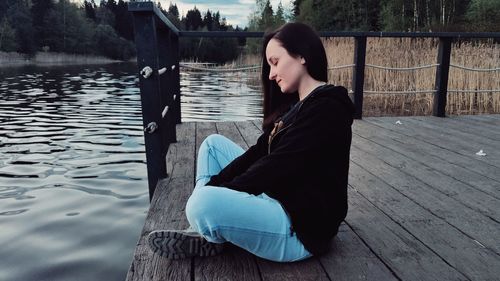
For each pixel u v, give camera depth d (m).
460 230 1.81
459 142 3.56
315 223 1.37
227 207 1.31
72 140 5.82
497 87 7.62
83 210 3.32
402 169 2.73
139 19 2.26
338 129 1.30
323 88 1.34
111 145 5.51
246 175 1.32
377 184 2.42
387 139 3.67
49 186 3.89
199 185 1.63
